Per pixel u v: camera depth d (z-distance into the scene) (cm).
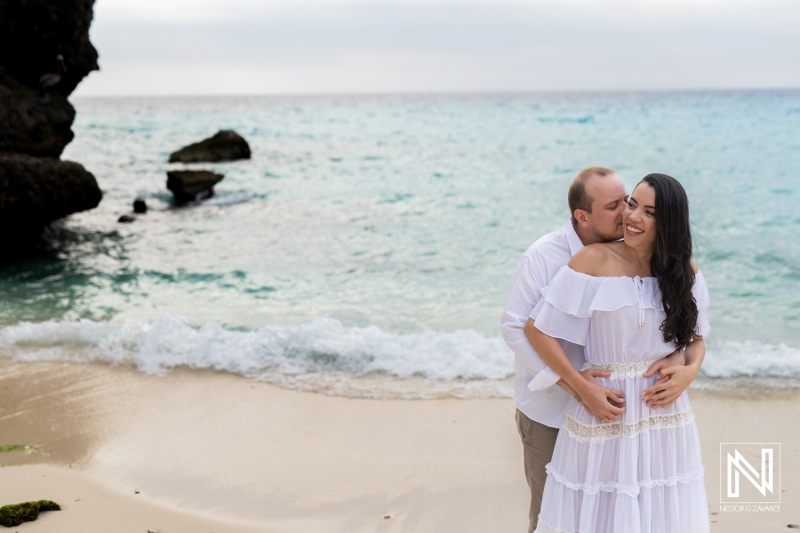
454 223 1459
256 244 1291
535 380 295
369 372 661
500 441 514
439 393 610
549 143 3491
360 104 12075
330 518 412
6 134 1203
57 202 1209
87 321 802
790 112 5709
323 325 762
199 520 407
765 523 394
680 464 287
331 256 1177
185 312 875
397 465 478
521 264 307
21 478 454
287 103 13712
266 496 438
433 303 896
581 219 303
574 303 282
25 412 576
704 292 297
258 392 618
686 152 2881
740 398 586
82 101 17038
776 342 730
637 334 280
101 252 1238
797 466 466
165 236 1386
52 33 1252
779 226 1341
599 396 275
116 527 389
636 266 286
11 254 1216
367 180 2250
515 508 420
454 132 4469
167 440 525
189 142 4006
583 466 284
